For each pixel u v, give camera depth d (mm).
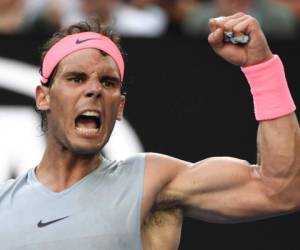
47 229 12445
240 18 12477
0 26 24562
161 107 19156
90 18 13133
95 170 13023
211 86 19188
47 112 13234
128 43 19203
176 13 25062
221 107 19172
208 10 24656
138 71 19188
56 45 12992
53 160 13070
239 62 12625
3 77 19344
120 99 13070
